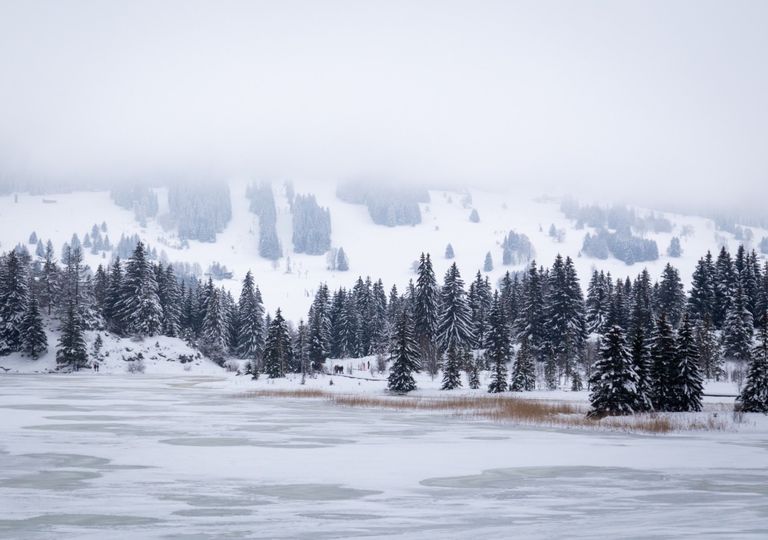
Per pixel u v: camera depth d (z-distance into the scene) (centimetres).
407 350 7500
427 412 4969
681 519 1576
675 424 4109
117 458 2506
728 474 2312
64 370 11156
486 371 9619
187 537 1378
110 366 11638
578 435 3588
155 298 13025
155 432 3384
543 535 1382
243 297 14388
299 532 1429
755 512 1675
